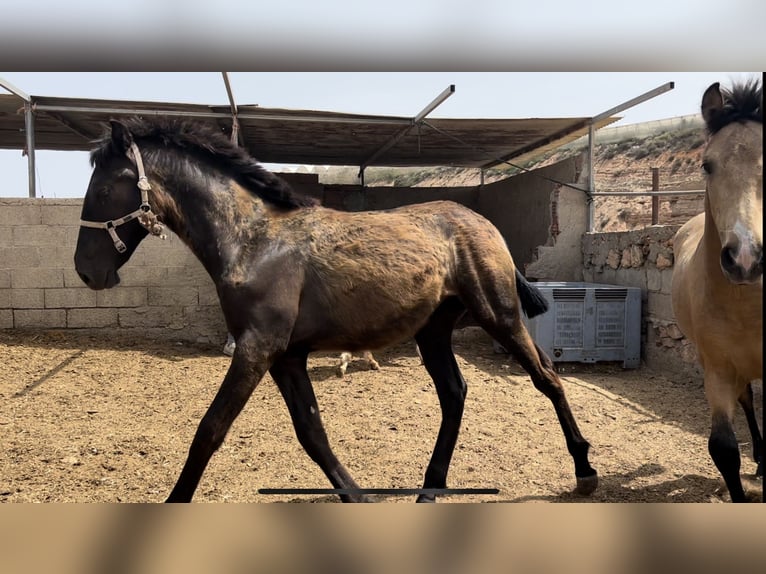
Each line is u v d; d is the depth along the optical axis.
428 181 26.30
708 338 3.11
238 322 2.90
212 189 3.09
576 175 9.28
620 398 6.00
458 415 3.54
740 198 2.63
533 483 3.81
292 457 4.24
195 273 8.41
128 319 8.35
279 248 3.00
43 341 7.78
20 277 8.13
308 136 10.06
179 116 8.41
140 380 6.52
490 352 8.24
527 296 3.66
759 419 5.26
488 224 3.54
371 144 10.84
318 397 5.93
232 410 2.81
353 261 3.02
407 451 4.39
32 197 8.16
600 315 7.30
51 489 3.63
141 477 3.86
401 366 7.34
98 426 4.96
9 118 9.44
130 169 3.06
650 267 7.42
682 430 4.95
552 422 5.16
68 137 10.81
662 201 16.17
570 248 9.32
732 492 3.01
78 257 3.12
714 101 2.88
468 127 9.23
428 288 3.17
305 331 3.02
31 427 4.88
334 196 13.93
